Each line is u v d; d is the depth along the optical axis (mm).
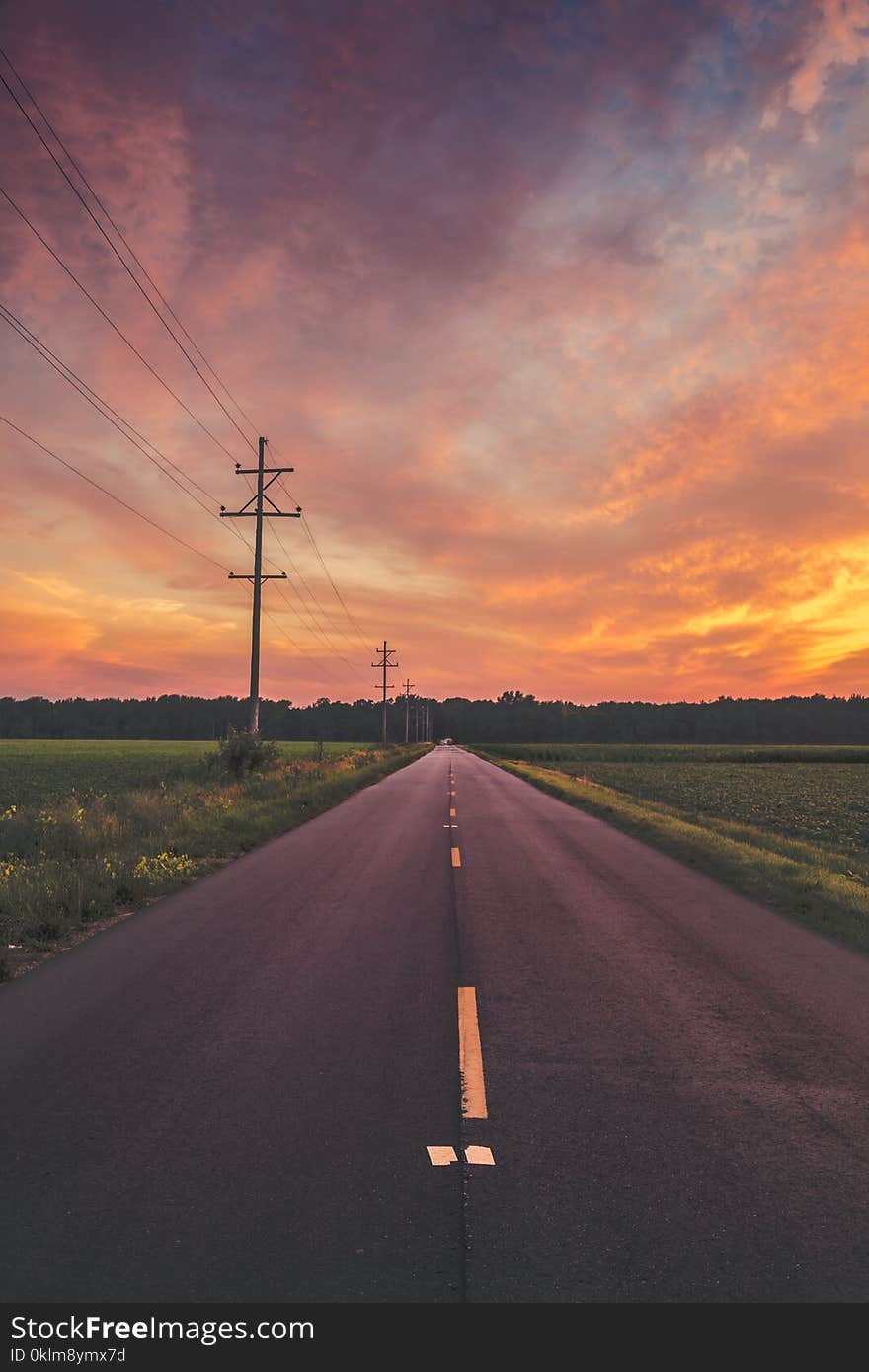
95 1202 3367
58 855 12758
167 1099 4402
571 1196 3459
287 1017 5781
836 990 6613
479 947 7871
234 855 13836
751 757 98062
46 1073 4750
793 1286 2891
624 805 23891
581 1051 5207
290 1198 3410
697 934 8562
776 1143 3984
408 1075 4777
